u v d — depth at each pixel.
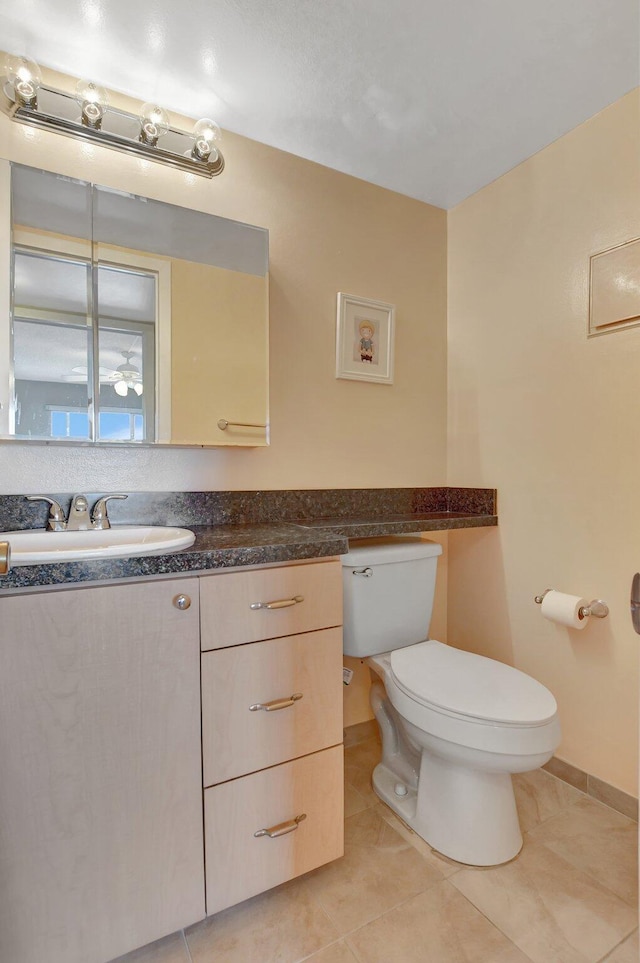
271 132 1.56
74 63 1.28
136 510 1.41
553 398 1.60
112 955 0.90
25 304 1.25
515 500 1.75
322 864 1.13
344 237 1.78
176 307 1.44
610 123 1.42
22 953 0.83
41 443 1.28
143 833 0.92
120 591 0.89
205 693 0.98
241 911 1.09
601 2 1.10
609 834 1.32
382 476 1.88
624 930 1.03
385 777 1.54
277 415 1.65
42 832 0.84
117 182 1.38
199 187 1.50
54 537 1.19
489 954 0.99
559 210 1.57
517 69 1.30
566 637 1.56
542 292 1.64
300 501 1.69
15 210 1.24
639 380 1.36
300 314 1.69
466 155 1.67
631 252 1.37
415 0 1.10
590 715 1.49
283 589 1.07
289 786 1.08
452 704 1.16
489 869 1.20
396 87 1.37
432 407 2.02
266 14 1.14
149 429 1.40
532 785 1.54
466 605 1.96
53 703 0.84
